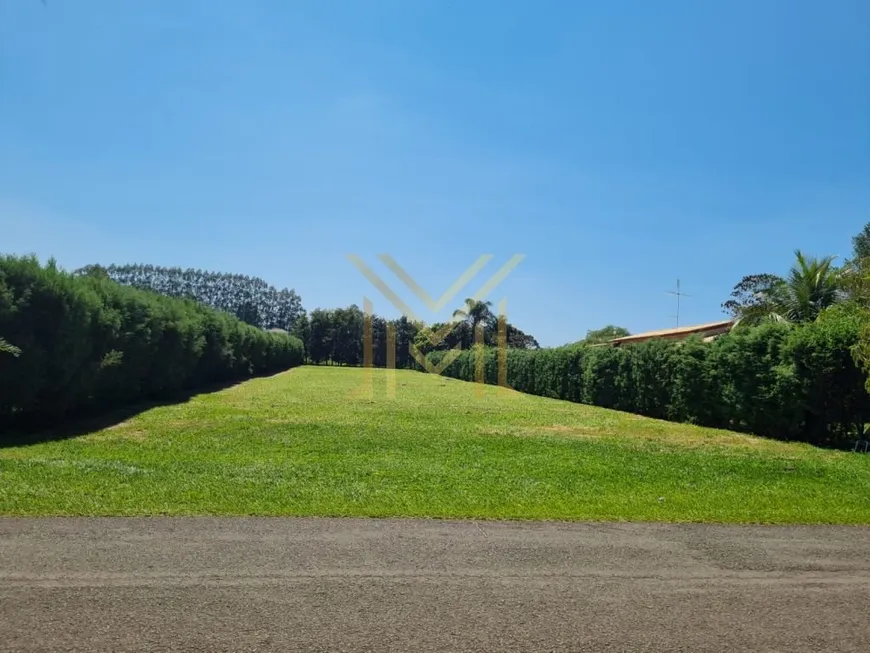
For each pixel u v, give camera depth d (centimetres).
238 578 482
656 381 2353
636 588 493
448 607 443
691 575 529
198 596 445
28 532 582
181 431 1448
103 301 1773
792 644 404
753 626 429
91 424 1582
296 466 1007
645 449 1343
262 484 842
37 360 1360
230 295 12256
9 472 859
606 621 430
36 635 378
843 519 742
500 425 1797
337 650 375
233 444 1257
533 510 741
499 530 649
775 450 1415
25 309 1346
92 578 471
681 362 2159
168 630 391
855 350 1239
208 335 3030
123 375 1870
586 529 666
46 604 423
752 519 732
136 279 11025
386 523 660
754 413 1775
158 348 2189
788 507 802
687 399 2131
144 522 631
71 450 1150
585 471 1040
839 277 1819
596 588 491
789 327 1755
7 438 1312
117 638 378
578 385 3092
